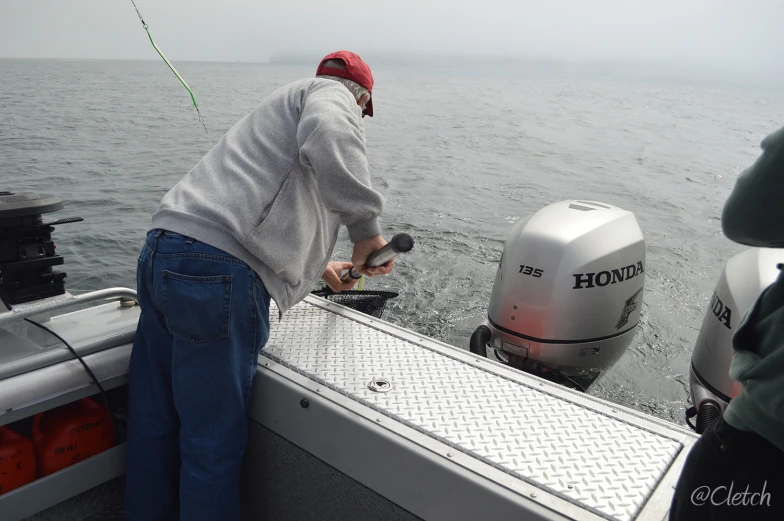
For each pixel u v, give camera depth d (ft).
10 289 4.99
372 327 5.13
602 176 35.53
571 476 3.33
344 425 3.84
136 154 42.09
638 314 7.35
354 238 4.37
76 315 5.09
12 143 45.32
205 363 4.11
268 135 4.38
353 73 4.87
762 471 2.31
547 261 6.84
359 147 4.12
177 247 4.01
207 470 4.21
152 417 4.54
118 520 4.92
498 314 7.23
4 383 4.12
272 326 5.11
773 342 2.41
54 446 4.44
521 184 32.48
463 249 18.67
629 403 9.08
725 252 18.29
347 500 3.94
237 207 4.08
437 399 4.03
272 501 4.52
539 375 7.23
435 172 36.17
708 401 6.10
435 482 3.44
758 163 2.26
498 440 3.61
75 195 29.63
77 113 67.36
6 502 4.24
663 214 24.75
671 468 3.42
